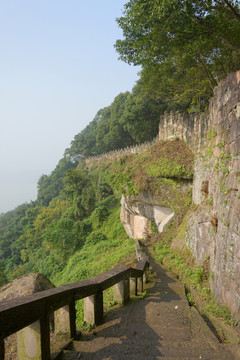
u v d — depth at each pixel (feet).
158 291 22.47
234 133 19.95
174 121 54.08
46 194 251.80
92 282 14.23
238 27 33.99
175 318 16.31
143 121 103.96
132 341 11.93
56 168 274.98
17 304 8.44
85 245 81.66
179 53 45.01
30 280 17.78
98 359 10.26
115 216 90.38
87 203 108.37
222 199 21.70
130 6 29.35
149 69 40.45
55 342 11.46
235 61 44.55
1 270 106.01
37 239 143.13
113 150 168.25
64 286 11.98
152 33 30.83
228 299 17.16
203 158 37.73
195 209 36.63
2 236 214.07
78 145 234.79
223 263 19.17
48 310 9.86
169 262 34.40
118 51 35.37
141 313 16.96
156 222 51.47
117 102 146.20
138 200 53.52
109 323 15.20
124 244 62.95
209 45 39.93
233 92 20.48
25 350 9.49
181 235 39.22
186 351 11.39
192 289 23.50
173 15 28.71
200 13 30.42
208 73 48.32
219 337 14.90
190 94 55.72
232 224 17.95
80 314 25.58
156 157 52.08
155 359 10.52
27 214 206.90
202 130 39.83
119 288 18.65
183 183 46.01
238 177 18.39
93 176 162.09
